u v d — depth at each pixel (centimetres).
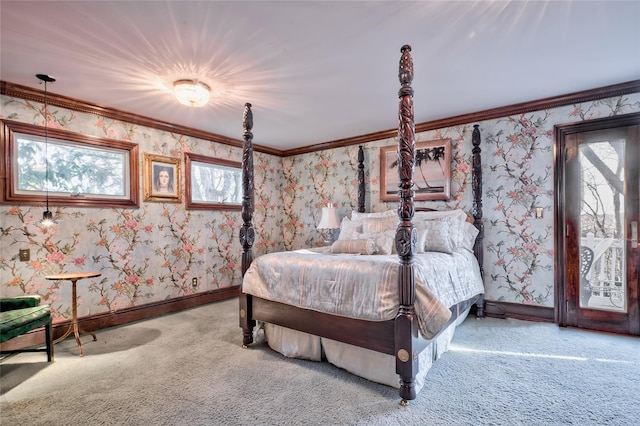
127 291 336
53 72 244
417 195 388
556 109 311
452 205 368
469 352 246
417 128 386
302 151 505
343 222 367
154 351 256
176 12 175
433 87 281
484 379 205
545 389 192
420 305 188
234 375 215
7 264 264
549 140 314
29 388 199
